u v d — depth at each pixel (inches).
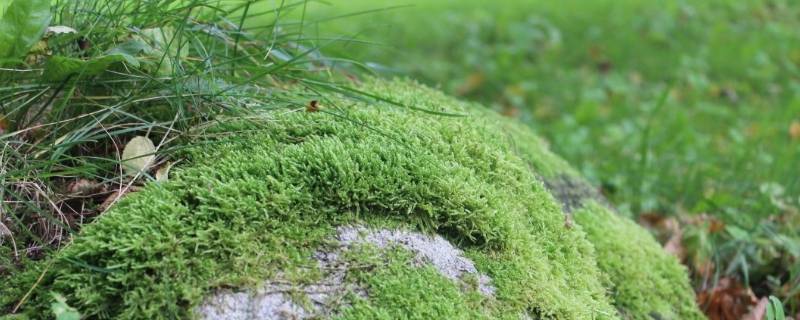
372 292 31.6
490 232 33.8
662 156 66.8
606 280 39.1
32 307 30.9
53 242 32.8
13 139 34.4
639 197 54.1
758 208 49.7
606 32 125.4
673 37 126.6
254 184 32.5
